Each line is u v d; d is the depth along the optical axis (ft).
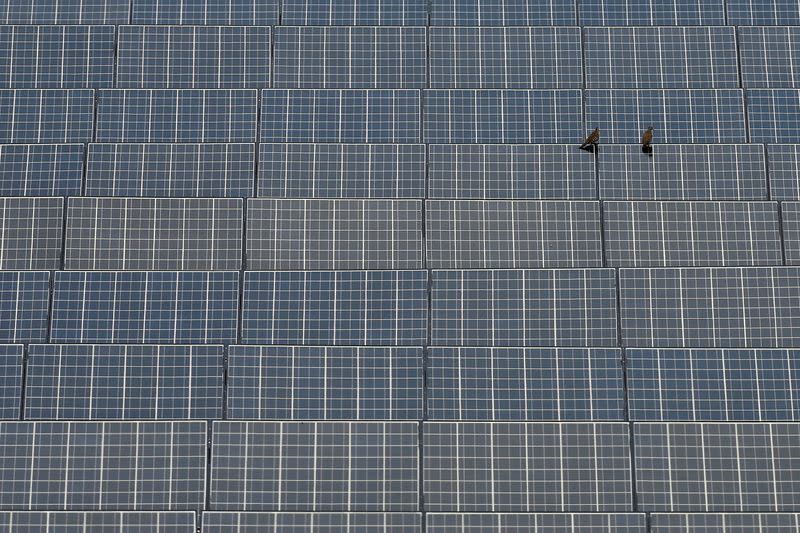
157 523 90.12
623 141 111.96
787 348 94.27
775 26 116.57
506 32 116.98
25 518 89.81
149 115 112.27
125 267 101.96
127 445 91.66
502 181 108.37
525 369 94.79
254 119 112.27
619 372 94.53
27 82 115.34
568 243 103.24
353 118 112.57
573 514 89.71
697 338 97.35
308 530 89.92
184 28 116.88
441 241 103.19
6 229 102.12
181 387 94.63
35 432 91.61
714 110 112.27
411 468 91.45
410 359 95.14
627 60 115.85
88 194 107.04
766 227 103.14
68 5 119.96
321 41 116.67
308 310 98.53
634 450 91.50
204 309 98.32
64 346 95.09
